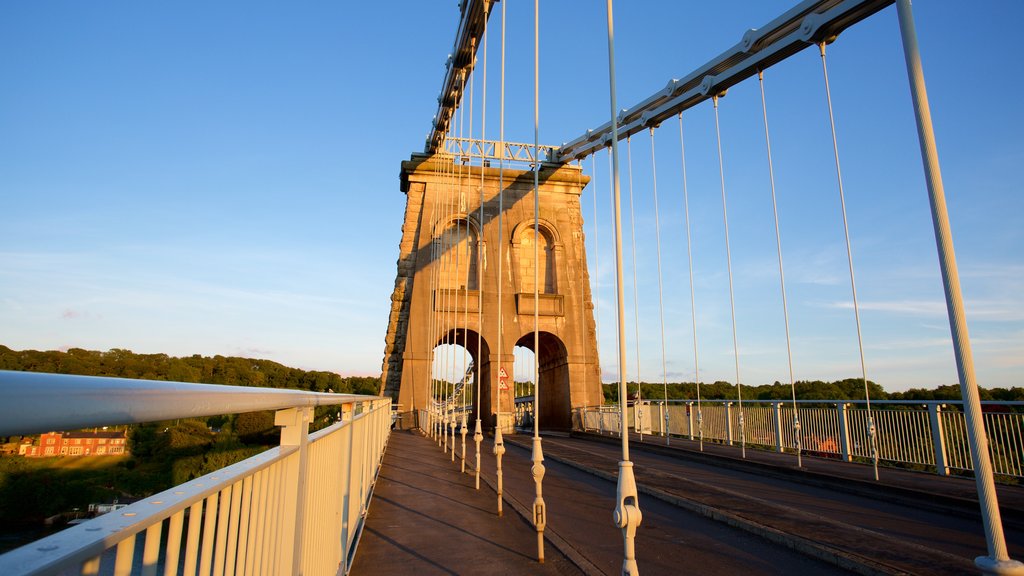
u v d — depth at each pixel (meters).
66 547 0.94
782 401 14.63
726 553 5.99
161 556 1.46
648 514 7.93
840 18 12.58
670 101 19.80
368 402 7.17
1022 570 2.30
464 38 23.47
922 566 5.08
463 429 11.74
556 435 26.03
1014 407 9.52
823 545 5.81
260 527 2.01
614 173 4.02
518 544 6.24
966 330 2.57
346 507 4.71
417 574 5.11
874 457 9.77
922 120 2.83
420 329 29.55
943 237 2.67
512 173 33.38
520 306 30.66
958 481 9.59
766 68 15.62
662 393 41.06
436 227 31.42
